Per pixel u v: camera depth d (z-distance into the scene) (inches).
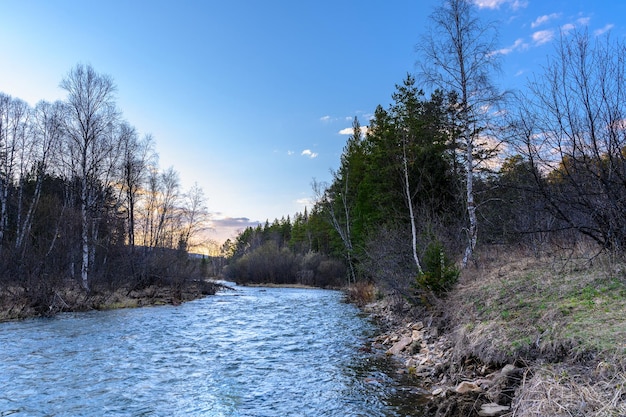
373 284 1143.6
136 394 298.7
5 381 323.6
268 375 353.4
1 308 681.0
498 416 219.1
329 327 638.5
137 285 1131.9
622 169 316.8
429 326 481.1
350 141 1883.6
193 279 1460.4
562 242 431.2
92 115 1055.6
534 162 356.2
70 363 385.1
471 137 680.4
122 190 1332.4
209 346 483.8
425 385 312.7
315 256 2466.8
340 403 277.3
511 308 339.9
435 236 643.5
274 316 796.6
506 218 510.3
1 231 1101.7
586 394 180.1
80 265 1068.5
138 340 511.2
